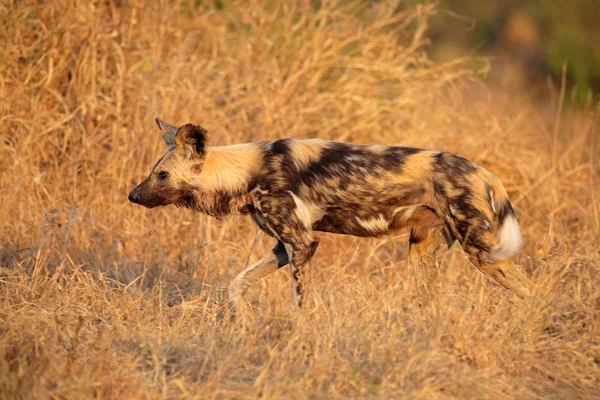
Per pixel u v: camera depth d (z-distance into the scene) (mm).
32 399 9969
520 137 23000
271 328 12422
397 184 13531
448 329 12062
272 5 24484
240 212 14508
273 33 23500
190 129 13945
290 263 13836
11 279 15555
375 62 22859
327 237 19266
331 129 22656
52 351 11359
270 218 13805
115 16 21312
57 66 20609
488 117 22891
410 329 12625
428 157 13594
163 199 14508
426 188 13484
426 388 10430
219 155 14227
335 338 11664
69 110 20469
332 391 10477
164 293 15773
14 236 17469
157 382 10703
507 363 11648
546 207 20531
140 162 19391
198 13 23484
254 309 14508
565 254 14414
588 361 11984
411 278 15477
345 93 22562
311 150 13945
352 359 11375
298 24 23078
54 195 18812
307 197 13766
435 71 24172
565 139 24062
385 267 17031
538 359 11914
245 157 14148
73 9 20641
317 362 10859
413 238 14305
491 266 13227
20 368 10484
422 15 24625
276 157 13945
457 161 13453
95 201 18969
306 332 11719
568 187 21266
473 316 12273
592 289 13656
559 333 12789
